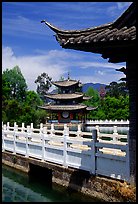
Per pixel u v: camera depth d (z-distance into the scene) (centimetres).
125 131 6078
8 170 1853
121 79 1119
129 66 1066
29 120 5112
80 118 6322
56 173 1462
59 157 1489
